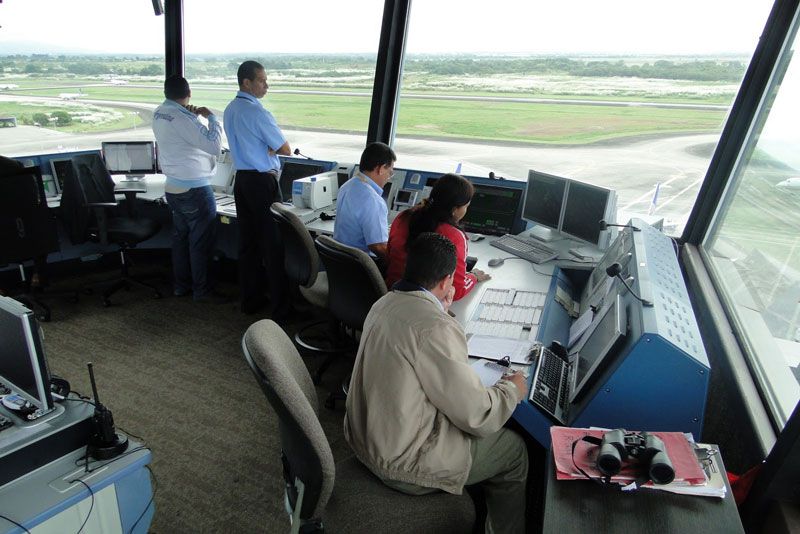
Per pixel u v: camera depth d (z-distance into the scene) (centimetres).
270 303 402
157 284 429
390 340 145
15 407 149
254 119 335
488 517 175
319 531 149
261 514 212
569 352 207
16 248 337
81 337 345
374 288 244
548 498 127
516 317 224
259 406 280
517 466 170
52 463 143
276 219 293
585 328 209
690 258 291
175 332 355
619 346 162
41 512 127
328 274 264
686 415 155
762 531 143
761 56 264
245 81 336
